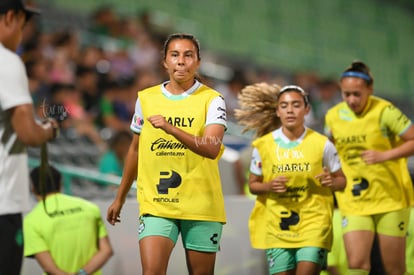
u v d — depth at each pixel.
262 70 45.62
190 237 12.23
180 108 12.18
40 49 29.00
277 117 15.66
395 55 63.16
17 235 10.06
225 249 18.48
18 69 9.95
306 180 14.30
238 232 18.62
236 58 46.81
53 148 26.17
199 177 12.11
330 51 58.28
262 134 15.77
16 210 10.05
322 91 39.66
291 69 50.72
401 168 15.81
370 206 15.65
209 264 12.34
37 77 27.58
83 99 28.16
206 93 12.26
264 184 14.29
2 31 10.18
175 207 12.08
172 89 12.36
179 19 47.09
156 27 39.06
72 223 15.23
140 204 12.33
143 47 35.16
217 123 12.05
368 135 15.59
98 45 33.75
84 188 24.56
